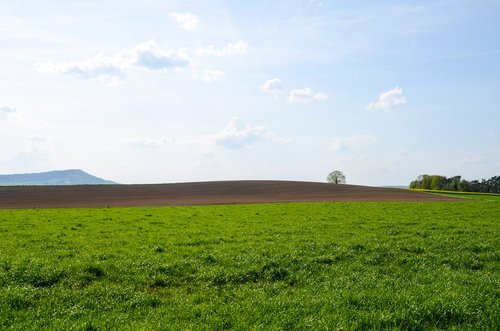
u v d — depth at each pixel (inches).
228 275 616.7
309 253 778.8
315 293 529.3
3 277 576.1
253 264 679.1
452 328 395.9
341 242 897.5
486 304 453.1
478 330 393.7
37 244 894.4
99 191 3705.7
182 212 1784.0
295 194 3469.5
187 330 390.3
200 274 622.5
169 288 569.3
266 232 1091.9
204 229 1163.3
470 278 585.0
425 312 426.6
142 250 816.3
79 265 644.1
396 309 437.4
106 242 916.0
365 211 1788.9
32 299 490.6
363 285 557.6
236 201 2719.0
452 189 6510.8
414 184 6850.4
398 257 754.2
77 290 539.5
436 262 722.8
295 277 620.4
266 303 472.4
